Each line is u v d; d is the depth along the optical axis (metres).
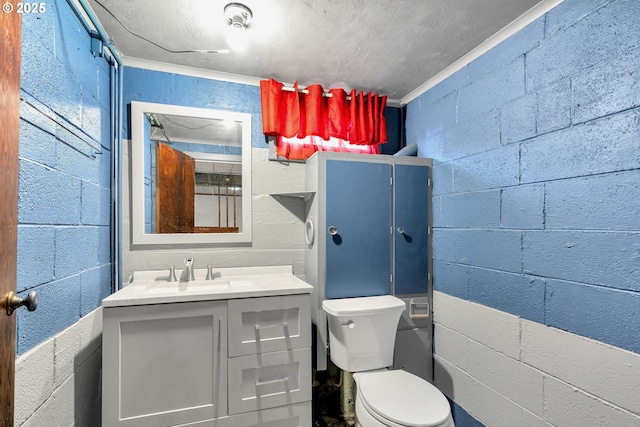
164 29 1.39
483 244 1.53
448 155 1.79
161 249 1.71
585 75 1.08
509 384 1.36
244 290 1.37
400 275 1.86
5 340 0.60
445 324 1.80
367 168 1.82
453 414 1.72
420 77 1.88
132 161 1.66
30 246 0.87
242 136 1.86
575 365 1.10
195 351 1.30
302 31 1.41
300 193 1.81
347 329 1.54
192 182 1.77
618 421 0.97
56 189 1.01
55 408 1.00
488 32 1.42
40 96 0.92
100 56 1.36
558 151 1.17
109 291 1.50
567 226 1.13
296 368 1.44
